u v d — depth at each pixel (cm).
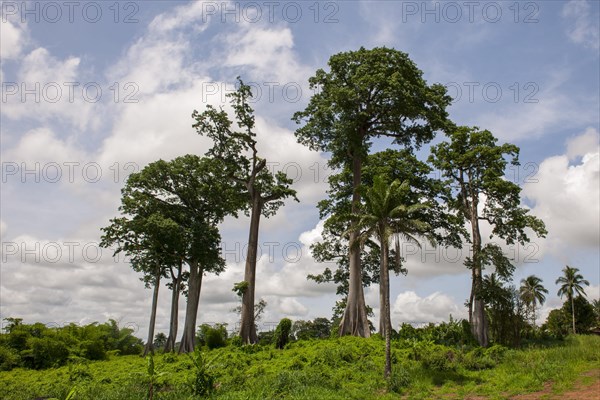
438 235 4566
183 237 4597
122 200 4688
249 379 2742
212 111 4800
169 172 4775
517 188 4391
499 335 4094
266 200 5150
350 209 4922
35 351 4359
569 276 8712
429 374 2653
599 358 2603
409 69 4347
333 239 5025
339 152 4716
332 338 4138
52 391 2733
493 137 4628
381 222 2788
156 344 7544
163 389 2667
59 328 4944
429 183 4747
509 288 4228
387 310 2709
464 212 4700
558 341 4625
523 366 2650
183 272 5094
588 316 8450
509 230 4506
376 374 2741
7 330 4700
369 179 4869
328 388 2494
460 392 2330
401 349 3409
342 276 5112
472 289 4309
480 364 2858
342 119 4319
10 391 2852
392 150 4925
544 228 4309
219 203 5012
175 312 4909
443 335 4188
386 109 4416
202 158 4894
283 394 2380
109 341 5828
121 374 3166
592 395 1978
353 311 4231
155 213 4625
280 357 3447
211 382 2512
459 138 4691
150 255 4716
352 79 4247
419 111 4244
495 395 2211
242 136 4934
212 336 4884
